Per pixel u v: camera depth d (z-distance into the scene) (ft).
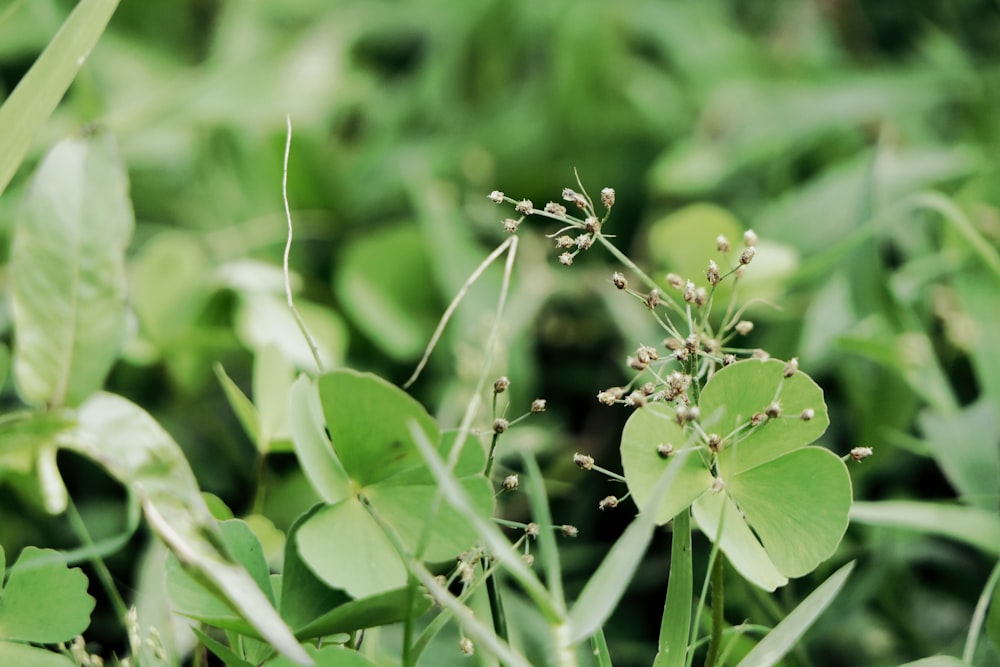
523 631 1.72
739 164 2.80
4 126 1.48
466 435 1.39
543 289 2.49
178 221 2.83
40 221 1.48
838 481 1.40
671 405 1.43
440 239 2.47
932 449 1.81
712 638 1.43
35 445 1.46
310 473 1.38
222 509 1.50
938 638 1.84
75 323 1.48
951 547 1.87
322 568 1.37
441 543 1.40
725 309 2.11
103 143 1.51
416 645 1.40
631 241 2.79
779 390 1.41
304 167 2.78
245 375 2.39
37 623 1.43
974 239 1.78
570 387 2.42
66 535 1.96
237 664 1.40
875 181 2.08
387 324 2.43
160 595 1.60
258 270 2.26
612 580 1.34
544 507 1.40
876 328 1.98
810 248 2.42
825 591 1.41
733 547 1.40
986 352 1.85
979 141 2.80
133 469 1.40
